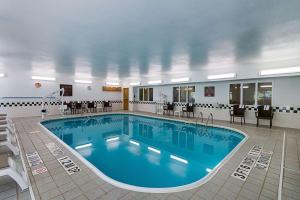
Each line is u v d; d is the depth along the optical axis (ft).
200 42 11.89
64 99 32.89
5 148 11.15
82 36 10.83
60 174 8.50
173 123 27.22
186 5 6.98
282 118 21.01
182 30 9.77
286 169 9.25
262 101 22.61
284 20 8.36
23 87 28.12
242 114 22.93
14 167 7.33
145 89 39.83
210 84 27.76
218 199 6.60
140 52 14.70
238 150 12.27
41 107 30.07
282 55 15.53
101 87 38.81
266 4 6.86
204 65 20.70
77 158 10.57
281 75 18.33
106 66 21.84
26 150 12.03
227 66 21.35
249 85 23.71
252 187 7.43
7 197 6.72
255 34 10.27
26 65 21.39
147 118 32.12
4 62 19.42
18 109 27.73
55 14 7.86
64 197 6.67
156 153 14.80
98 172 8.67
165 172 11.16
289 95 20.44
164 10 7.43
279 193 6.89
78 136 20.27
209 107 27.94
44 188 7.27
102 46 13.03
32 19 8.37
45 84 30.48
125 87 42.52
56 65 21.27
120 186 7.43
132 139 19.24
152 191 7.09
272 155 11.26
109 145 16.93
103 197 6.68
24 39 11.39
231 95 25.46
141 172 11.12
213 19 8.29
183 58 16.96
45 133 16.99
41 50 14.17
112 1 6.70
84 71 26.43
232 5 6.97
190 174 10.91
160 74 29.22
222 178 8.20
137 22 8.71
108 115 34.76
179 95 32.58
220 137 19.92
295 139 15.24
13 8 7.29
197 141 18.49
